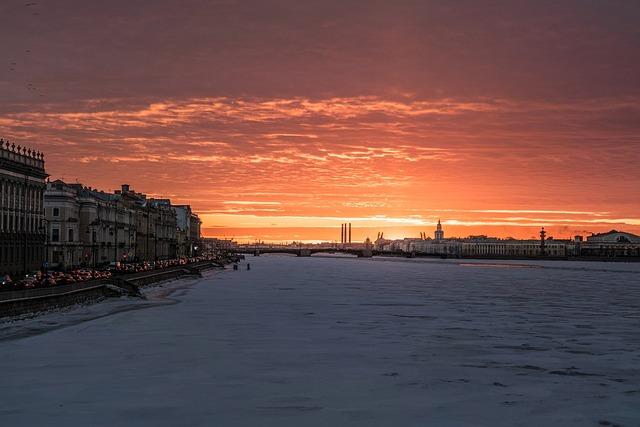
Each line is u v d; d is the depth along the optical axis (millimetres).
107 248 187375
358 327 84062
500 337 76812
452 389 51438
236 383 51875
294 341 71750
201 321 87625
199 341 70625
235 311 101250
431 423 42812
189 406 45469
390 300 125562
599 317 98125
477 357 64250
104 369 55781
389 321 90750
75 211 166250
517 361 62531
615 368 59875
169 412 44031
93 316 89562
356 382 53062
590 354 66438
